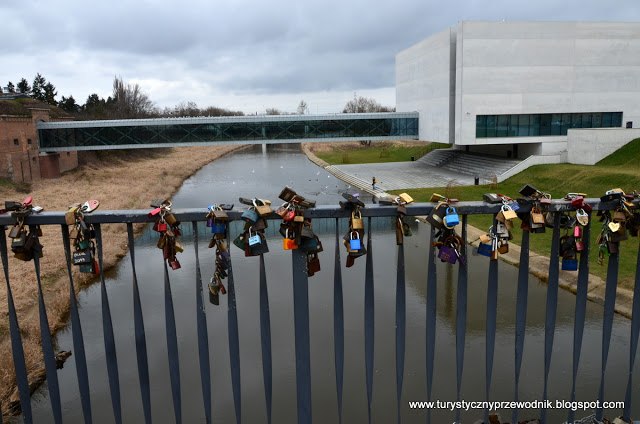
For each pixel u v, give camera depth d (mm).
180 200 42031
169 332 3547
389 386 12961
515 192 37719
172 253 3295
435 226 3234
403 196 3314
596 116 47750
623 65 46969
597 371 13102
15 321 3430
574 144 42562
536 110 46656
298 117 52562
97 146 49156
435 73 50750
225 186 50125
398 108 63969
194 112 140750
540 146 47469
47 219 3094
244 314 17578
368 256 3477
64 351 14867
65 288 18969
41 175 47688
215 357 14641
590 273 19234
